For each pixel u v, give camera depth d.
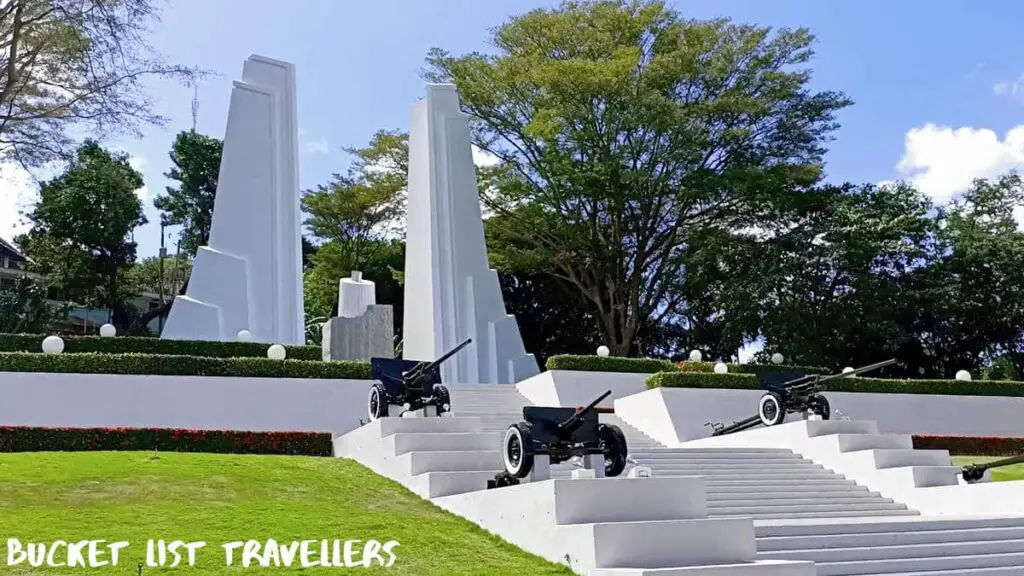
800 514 13.73
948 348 36.75
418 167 27.88
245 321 23.45
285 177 25.08
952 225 35.75
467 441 13.70
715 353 41.81
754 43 34.53
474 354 26.14
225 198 24.19
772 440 17.44
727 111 33.75
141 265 46.09
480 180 34.88
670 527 8.86
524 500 9.84
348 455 15.71
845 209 34.31
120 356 18.08
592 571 8.53
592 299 37.28
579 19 34.94
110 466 12.62
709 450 16.45
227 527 9.90
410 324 27.25
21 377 17.36
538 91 34.16
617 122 33.38
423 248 27.02
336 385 19.22
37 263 41.84
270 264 24.23
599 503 9.41
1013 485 13.23
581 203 35.12
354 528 10.22
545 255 35.66
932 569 10.50
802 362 33.75
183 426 18.08
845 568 10.14
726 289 35.28
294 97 25.73
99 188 41.34
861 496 14.83
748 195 34.06
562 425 10.95
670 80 34.25
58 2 23.16
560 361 23.09
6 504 10.33
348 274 43.44
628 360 23.70
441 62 34.97
